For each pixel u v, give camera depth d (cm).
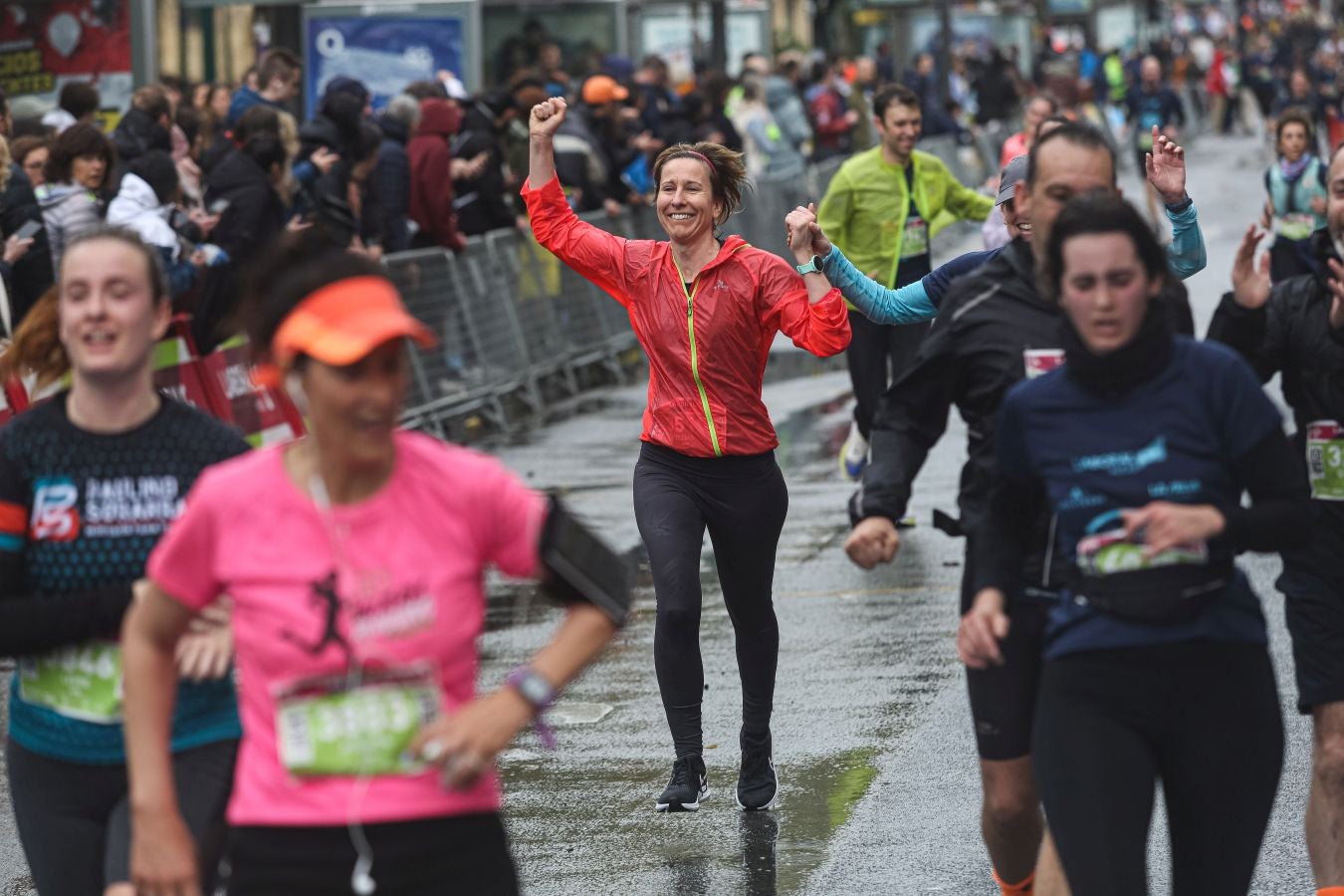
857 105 8469
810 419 4628
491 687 2447
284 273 1038
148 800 1052
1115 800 1184
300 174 3656
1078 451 1198
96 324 1222
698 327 1930
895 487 1356
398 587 1019
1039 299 1352
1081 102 11244
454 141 4688
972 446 1393
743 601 1988
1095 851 1180
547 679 1036
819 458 4088
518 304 4794
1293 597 1514
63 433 1240
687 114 5834
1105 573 1193
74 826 1245
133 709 1058
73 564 1237
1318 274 1495
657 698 2417
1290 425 2883
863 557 1352
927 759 2119
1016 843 1436
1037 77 14225
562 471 3975
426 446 1045
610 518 3459
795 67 7469
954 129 9412
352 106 3744
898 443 1380
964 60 12850
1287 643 2520
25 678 1252
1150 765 1199
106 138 3112
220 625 1191
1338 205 1467
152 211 3120
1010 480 1259
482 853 1034
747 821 1938
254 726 1031
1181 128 15862
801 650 2600
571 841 1894
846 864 1800
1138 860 1184
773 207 6681
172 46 5388
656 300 1953
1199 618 1184
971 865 1784
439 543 1029
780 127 7356
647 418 1989
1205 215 9006
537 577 1055
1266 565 3003
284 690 1017
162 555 1038
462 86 5338
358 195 3831
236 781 1050
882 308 1769
